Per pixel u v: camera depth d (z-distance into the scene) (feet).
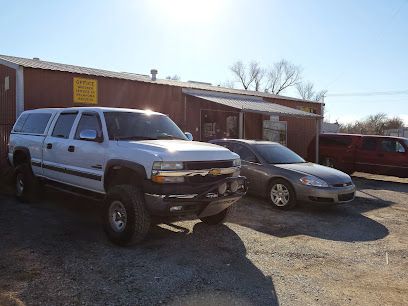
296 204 28.12
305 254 18.53
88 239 19.27
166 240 19.66
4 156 39.32
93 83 41.37
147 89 46.39
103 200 20.99
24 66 36.40
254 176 30.12
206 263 16.72
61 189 24.48
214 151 19.62
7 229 20.56
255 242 20.02
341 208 29.81
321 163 53.72
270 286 14.73
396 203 32.78
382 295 14.37
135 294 13.48
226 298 13.50
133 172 19.21
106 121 21.25
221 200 18.76
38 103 37.50
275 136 66.33
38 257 16.57
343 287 14.98
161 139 21.57
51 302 12.70
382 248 20.01
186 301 13.14
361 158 49.52
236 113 59.00
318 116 52.39
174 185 17.63
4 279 14.33
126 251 17.72
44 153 25.18
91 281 14.39
